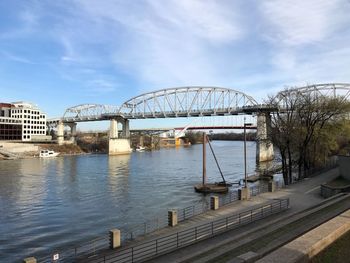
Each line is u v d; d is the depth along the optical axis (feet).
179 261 67.92
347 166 172.86
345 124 217.56
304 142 204.74
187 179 291.58
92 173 342.23
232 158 509.35
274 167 338.75
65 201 204.23
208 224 105.60
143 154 655.35
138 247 91.81
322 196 146.82
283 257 38.70
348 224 53.72
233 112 568.82
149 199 207.41
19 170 369.50
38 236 135.54
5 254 115.85
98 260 86.22
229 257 60.75
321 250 45.01
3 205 193.26
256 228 86.89
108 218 162.09
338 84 453.99
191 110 634.43
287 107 224.74
